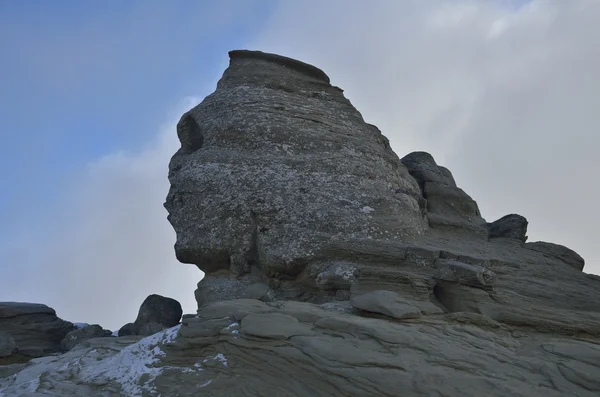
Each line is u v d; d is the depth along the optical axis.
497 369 9.42
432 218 20.50
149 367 11.77
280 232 16.64
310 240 16.14
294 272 16.31
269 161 18.17
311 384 9.70
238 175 17.89
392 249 15.60
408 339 10.26
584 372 9.09
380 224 16.80
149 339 12.98
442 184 24.22
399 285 13.76
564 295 14.80
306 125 19.89
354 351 9.93
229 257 17.44
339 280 14.95
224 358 11.16
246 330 11.16
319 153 19.09
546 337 11.99
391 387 8.91
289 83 21.69
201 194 18.02
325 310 12.41
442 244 18.05
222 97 20.52
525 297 14.47
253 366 10.64
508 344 10.94
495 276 14.07
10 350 18.50
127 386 11.34
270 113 19.73
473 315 12.09
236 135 19.14
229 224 17.33
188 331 12.07
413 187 21.98
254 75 21.47
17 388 12.49
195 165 18.67
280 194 17.30
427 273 14.91
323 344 10.30
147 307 19.94
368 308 11.85
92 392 11.38
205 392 10.30
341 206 17.03
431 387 8.73
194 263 18.23
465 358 9.73
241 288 16.92
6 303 20.84
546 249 20.11
